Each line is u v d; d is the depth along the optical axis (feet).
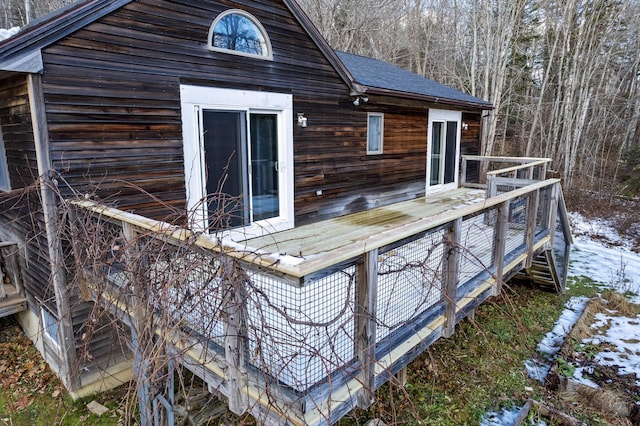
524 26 56.29
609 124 52.37
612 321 17.46
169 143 13.20
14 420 10.95
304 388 6.32
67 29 10.50
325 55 18.44
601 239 31.55
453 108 28.81
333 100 19.36
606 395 12.09
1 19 53.72
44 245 11.78
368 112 21.65
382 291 8.66
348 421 11.06
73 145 10.99
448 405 11.93
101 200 11.00
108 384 12.64
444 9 60.75
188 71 13.44
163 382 9.31
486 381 13.15
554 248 18.49
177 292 6.80
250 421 10.72
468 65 59.36
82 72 10.96
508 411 11.85
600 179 45.88
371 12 54.08
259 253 5.83
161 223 7.97
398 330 8.55
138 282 7.72
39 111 10.28
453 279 9.64
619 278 22.25
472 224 11.51
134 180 12.42
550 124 52.70
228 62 14.61
